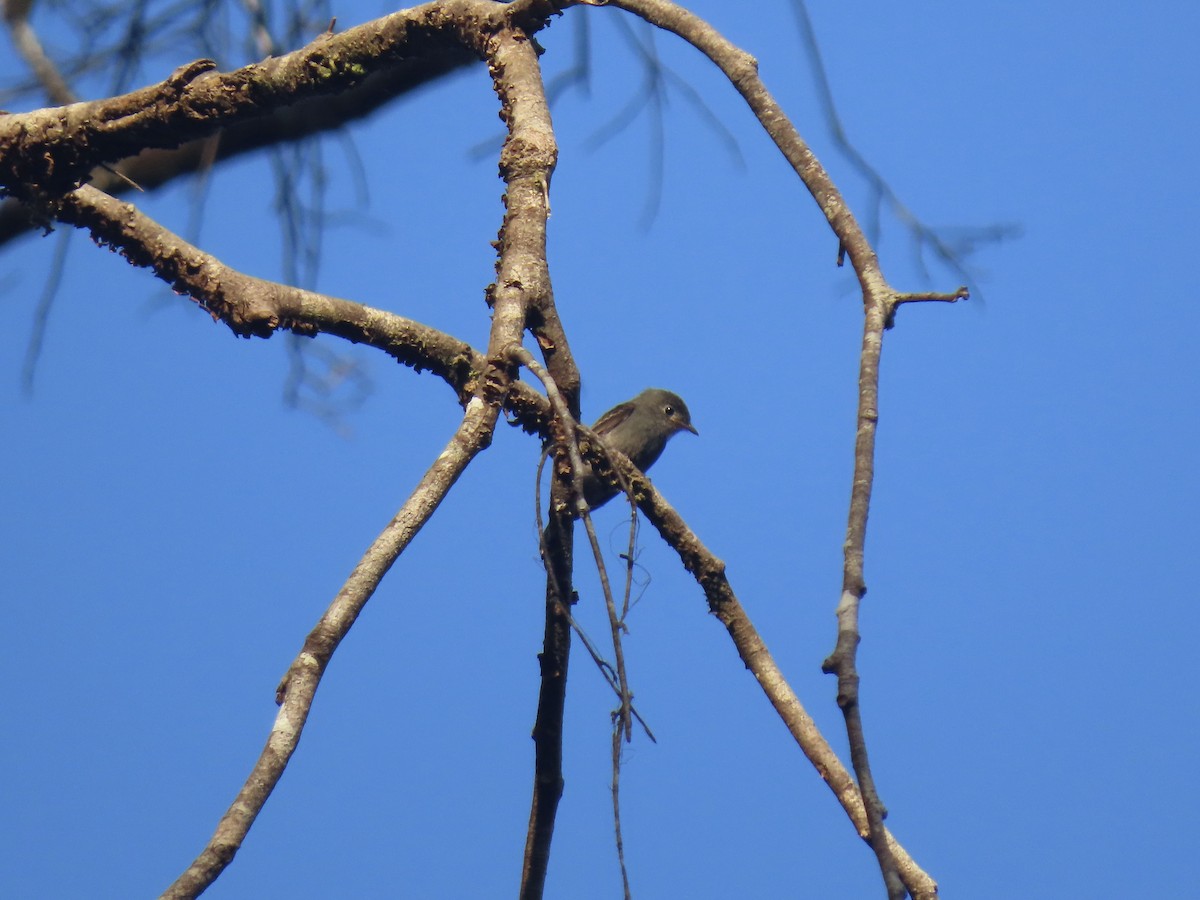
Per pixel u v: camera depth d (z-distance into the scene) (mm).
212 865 4488
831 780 6500
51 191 8734
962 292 6363
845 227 6781
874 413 5875
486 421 6027
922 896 5883
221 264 9125
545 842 9102
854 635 5027
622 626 5246
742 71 7523
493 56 8234
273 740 4871
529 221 7133
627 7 8125
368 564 5457
